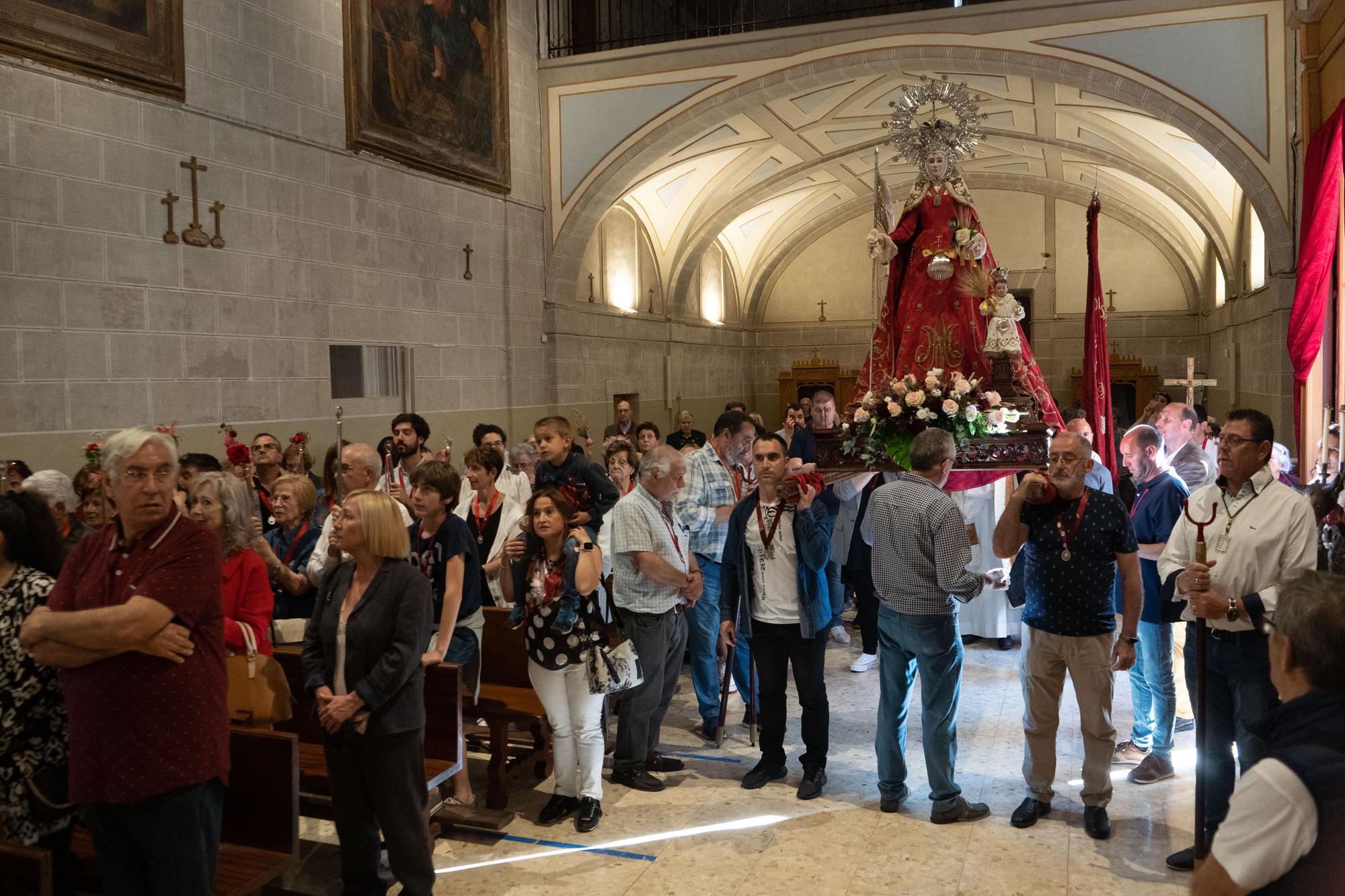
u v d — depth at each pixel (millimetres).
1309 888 1682
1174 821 4465
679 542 5039
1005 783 4988
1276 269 10984
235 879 3229
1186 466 5730
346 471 4852
